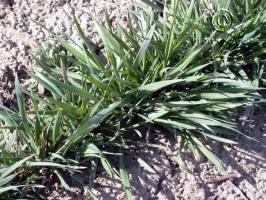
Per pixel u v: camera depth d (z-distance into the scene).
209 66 0.82
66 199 0.74
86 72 0.76
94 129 0.77
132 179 0.75
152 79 0.78
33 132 0.75
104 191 0.74
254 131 0.79
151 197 0.75
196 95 0.78
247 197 0.75
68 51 0.83
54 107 0.76
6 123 0.76
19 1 0.91
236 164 0.77
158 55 0.79
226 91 0.79
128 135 0.78
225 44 0.82
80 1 0.91
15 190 0.73
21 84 0.83
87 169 0.75
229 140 0.75
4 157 0.71
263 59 0.84
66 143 0.73
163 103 0.76
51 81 0.72
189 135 0.77
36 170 0.74
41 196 0.73
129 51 0.78
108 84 0.75
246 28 0.82
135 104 0.77
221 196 0.75
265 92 0.82
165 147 0.76
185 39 0.79
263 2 0.84
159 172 0.76
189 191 0.75
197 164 0.76
